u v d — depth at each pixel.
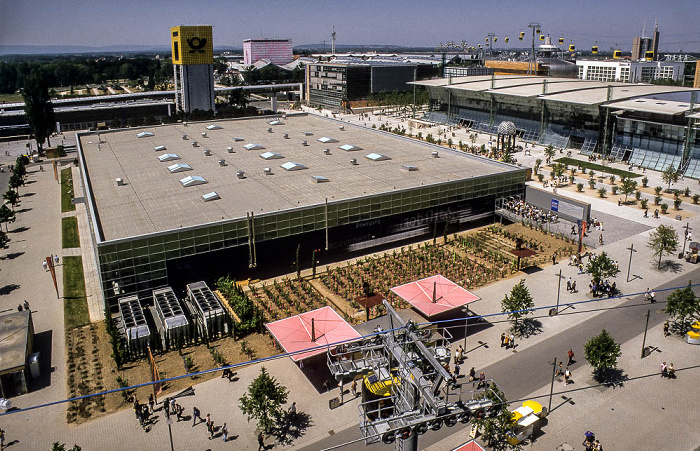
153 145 115.88
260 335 60.53
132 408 48.78
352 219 79.19
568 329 61.16
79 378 53.00
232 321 60.56
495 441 44.69
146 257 65.31
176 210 75.62
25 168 141.38
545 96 156.75
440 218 88.50
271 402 45.81
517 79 194.00
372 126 193.00
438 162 102.44
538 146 159.12
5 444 44.28
